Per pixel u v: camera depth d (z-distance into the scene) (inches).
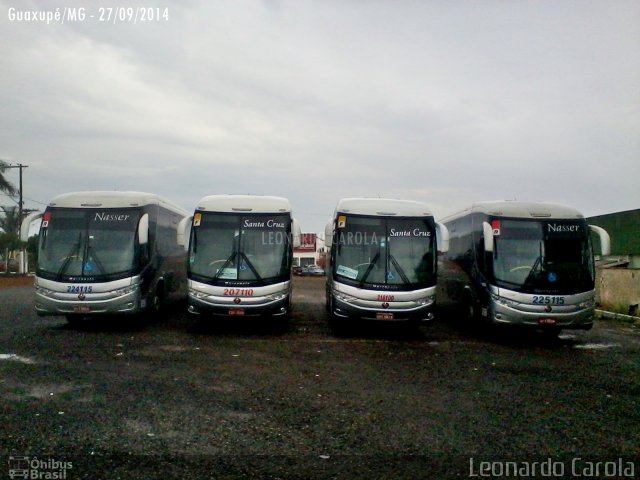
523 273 508.4
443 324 667.4
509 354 452.8
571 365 407.2
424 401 290.8
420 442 225.5
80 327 567.5
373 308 514.9
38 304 521.3
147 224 546.6
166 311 684.7
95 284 520.4
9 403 268.8
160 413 257.6
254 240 529.7
